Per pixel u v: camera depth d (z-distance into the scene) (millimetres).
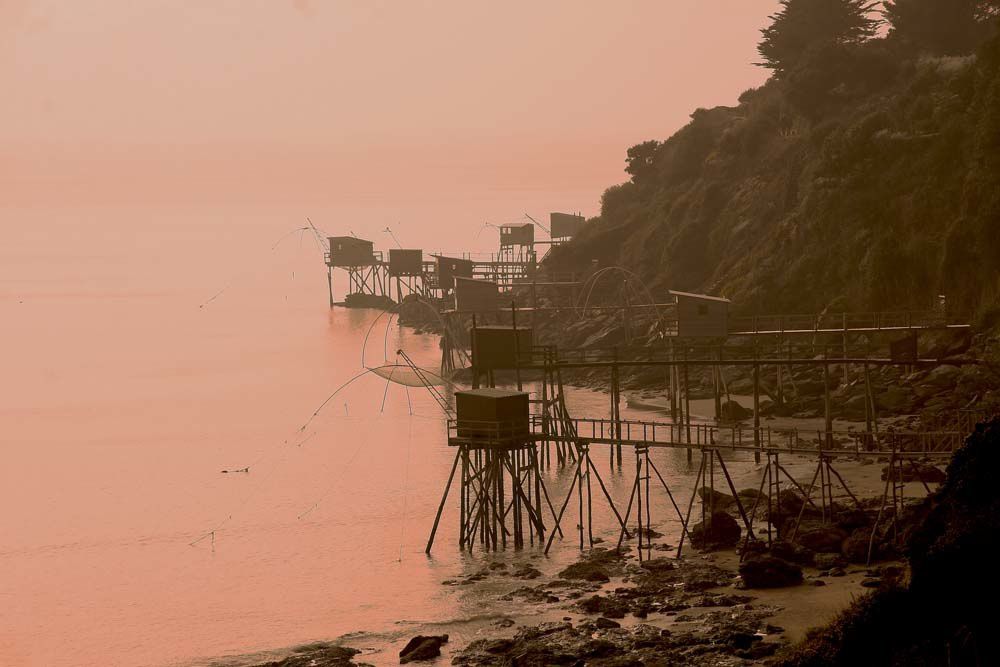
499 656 51406
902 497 62562
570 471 93000
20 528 84438
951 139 125125
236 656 55344
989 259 108875
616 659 48688
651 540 70188
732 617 53125
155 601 65250
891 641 37781
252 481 99125
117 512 89125
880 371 104125
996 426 38375
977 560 37000
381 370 164750
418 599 62031
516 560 68438
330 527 80688
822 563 60031
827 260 130500
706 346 100562
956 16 170250
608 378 138625
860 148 135625
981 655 36000
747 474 85938
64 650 57719
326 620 59906
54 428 132125
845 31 185250
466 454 72188
